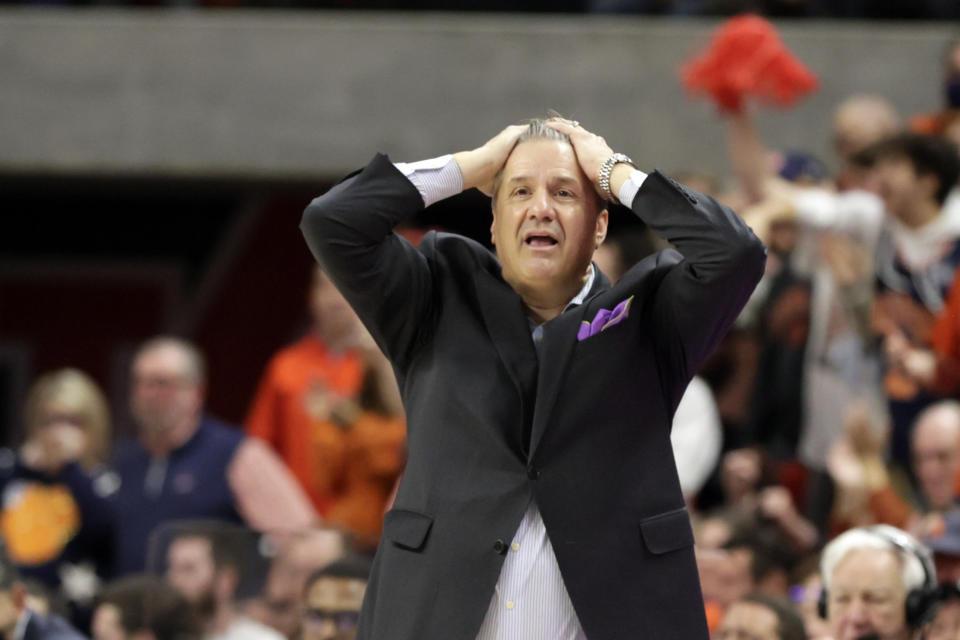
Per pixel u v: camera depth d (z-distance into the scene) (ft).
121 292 116.57
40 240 116.88
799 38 84.69
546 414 26.61
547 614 26.25
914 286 59.88
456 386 27.20
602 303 27.37
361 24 86.43
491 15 87.10
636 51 85.05
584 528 26.25
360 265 27.50
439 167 28.19
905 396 58.54
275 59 86.63
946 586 39.11
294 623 43.96
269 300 113.91
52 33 87.15
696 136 84.38
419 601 26.18
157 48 86.94
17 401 117.50
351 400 65.82
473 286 28.12
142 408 62.34
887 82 84.17
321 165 86.28
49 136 86.89
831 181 74.23
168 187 93.09
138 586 44.52
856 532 40.14
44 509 63.36
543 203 27.66
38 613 45.88
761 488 60.23
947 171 59.41
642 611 26.08
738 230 26.94
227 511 61.98
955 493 51.78
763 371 61.77
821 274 61.36
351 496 64.39
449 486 26.71
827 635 43.93
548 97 85.35
